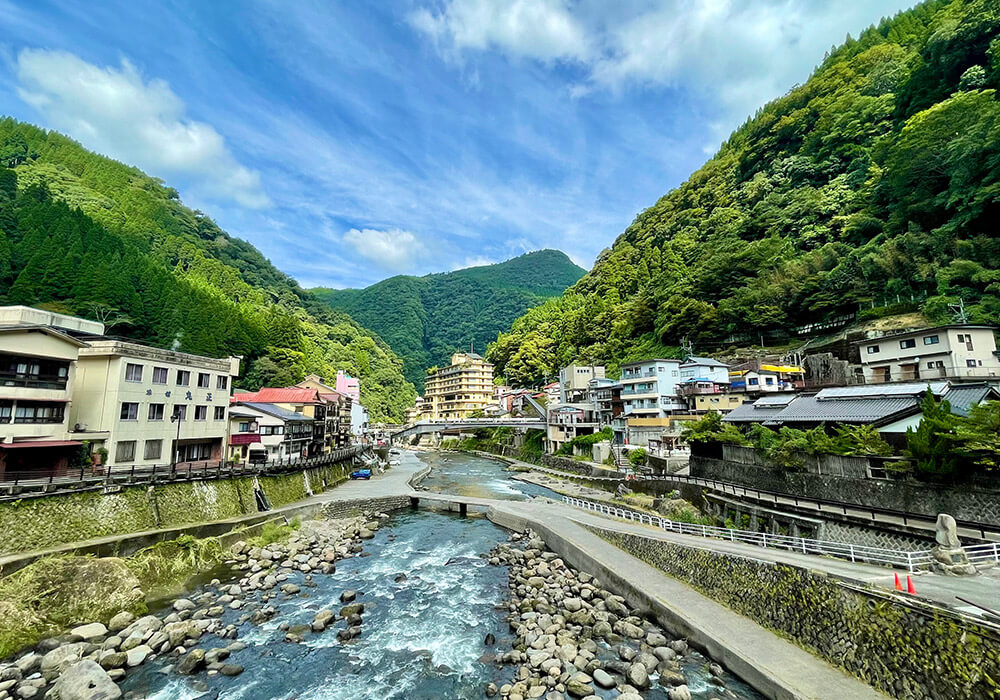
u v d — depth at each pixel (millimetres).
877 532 18812
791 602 14211
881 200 50875
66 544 18250
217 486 26141
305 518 30250
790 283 53844
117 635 14852
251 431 35250
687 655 14258
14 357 20406
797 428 26219
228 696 12477
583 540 24578
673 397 49906
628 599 18375
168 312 59844
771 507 24031
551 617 16719
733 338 58781
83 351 24328
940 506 17453
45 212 66188
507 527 31625
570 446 58781
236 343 64688
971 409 17078
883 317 41750
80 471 21172
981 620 9836
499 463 70125
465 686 13227
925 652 10523
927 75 53344
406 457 75375
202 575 20750
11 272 52000
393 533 30438
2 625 13945
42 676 12445
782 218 64688
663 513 31109
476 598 19766
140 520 21422
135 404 25312
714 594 17047
